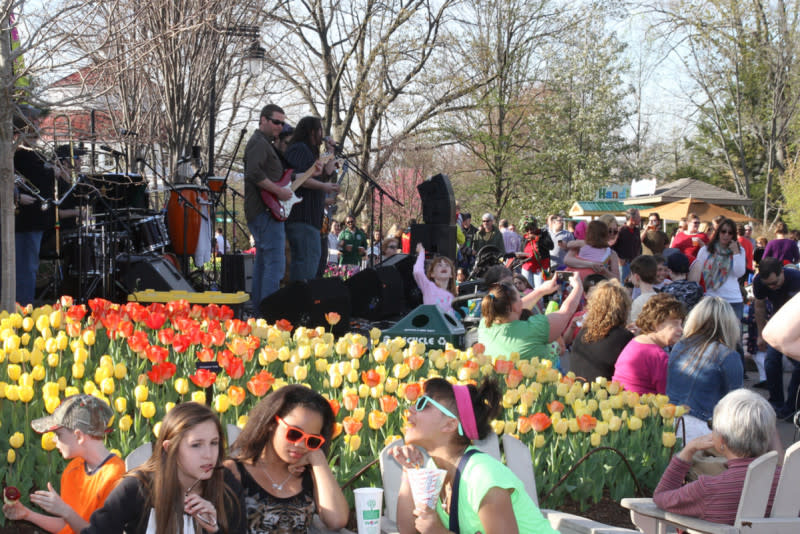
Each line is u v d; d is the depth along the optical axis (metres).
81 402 3.63
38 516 3.50
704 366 5.86
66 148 9.40
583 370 6.94
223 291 12.27
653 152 60.88
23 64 7.75
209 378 4.54
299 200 9.55
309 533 3.65
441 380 3.47
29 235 9.09
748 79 40.66
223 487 3.22
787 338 3.32
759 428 3.94
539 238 14.66
